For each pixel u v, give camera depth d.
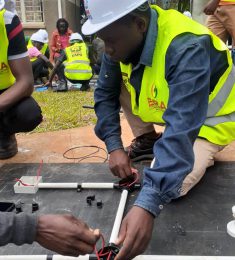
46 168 2.14
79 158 2.30
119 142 1.84
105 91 1.90
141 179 1.90
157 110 1.69
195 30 1.41
